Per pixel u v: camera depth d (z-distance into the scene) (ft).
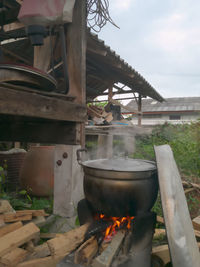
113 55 18.65
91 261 6.11
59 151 9.88
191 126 29.86
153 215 6.95
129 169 6.36
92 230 6.77
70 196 9.52
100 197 6.48
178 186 6.30
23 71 6.79
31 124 10.28
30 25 7.88
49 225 9.00
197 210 11.48
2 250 5.98
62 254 5.96
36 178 12.39
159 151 6.60
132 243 6.61
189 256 5.20
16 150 16.06
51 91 8.36
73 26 9.80
